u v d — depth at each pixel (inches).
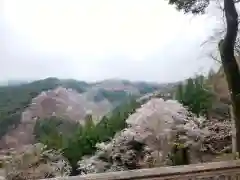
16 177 156.1
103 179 103.6
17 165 158.4
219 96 197.5
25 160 160.4
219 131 195.5
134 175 105.5
